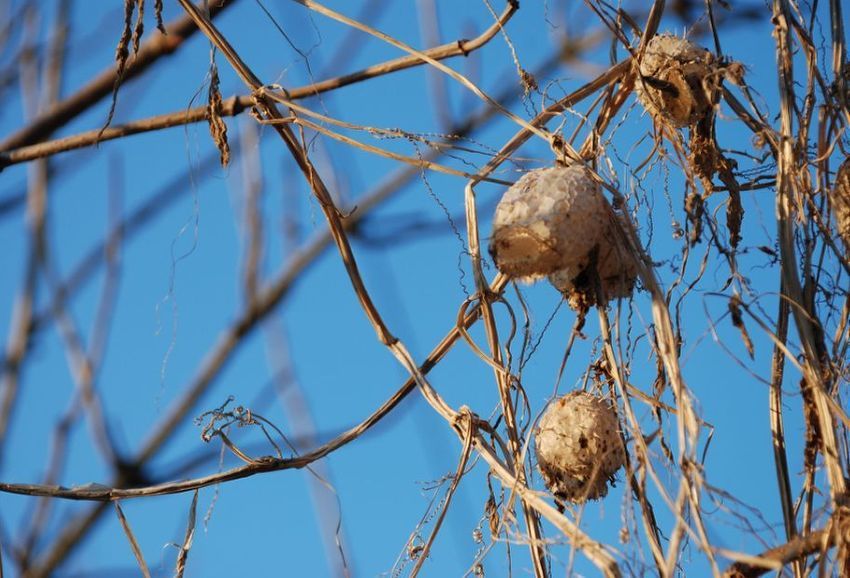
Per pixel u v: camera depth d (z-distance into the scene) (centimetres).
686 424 115
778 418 119
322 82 131
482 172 125
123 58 128
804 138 121
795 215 121
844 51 124
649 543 114
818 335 118
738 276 119
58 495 124
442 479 124
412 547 123
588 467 121
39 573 126
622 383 117
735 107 124
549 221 117
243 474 124
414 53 127
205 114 131
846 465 117
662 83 123
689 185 122
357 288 125
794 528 117
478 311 125
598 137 124
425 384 124
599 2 125
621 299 119
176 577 124
